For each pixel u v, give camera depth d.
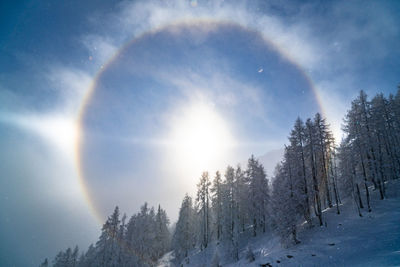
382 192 26.78
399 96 38.00
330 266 15.62
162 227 58.31
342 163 31.80
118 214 47.41
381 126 30.50
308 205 26.84
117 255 43.62
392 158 33.81
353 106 31.11
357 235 19.81
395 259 12.60
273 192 28.50
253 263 22.78
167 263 44.16
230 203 39.28
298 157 29.86
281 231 23.97
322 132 30.67
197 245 48.03
